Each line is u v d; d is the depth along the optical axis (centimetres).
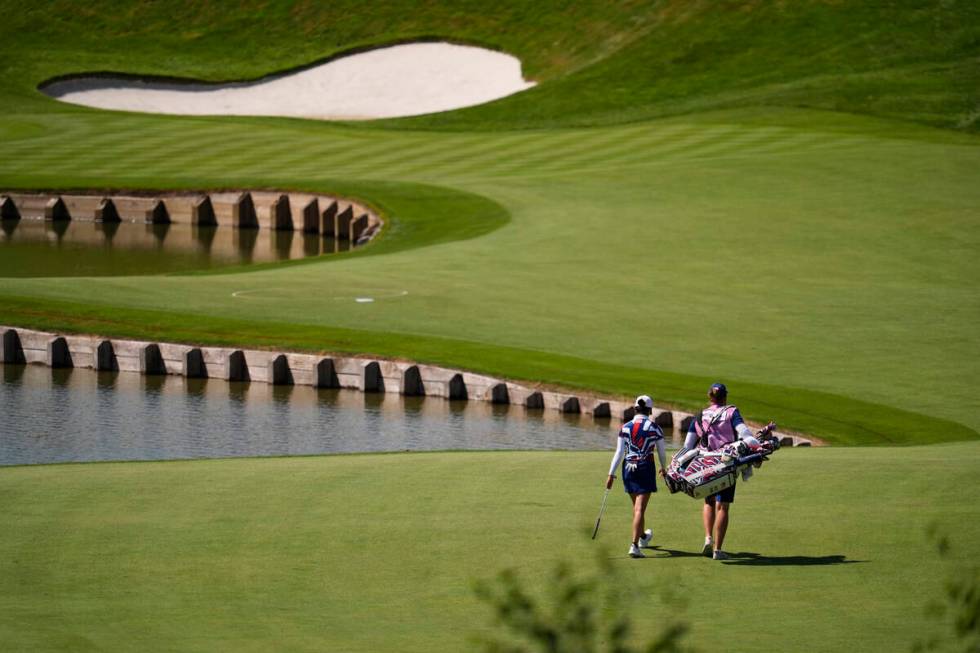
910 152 18238
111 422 9019
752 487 5231
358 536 4612
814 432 8138
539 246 14138
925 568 4156
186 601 3947
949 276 12762
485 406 9688
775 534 4581
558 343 10525
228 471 5738
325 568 4269
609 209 15838
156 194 19012
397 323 11131
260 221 18725
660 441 4394
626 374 9650
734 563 4259
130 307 11662
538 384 9556
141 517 4900
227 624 3722
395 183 18262
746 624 3609
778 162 17925
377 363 10138
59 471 5812
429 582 4109
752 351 10225
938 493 5081
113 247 16988
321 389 10250
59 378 10462
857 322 11069
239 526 4762
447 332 10856
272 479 5525
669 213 15488
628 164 18475
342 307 11681
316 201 18188
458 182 18062
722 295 12044
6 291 12094
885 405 8744
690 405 8850
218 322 11212
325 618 3772
